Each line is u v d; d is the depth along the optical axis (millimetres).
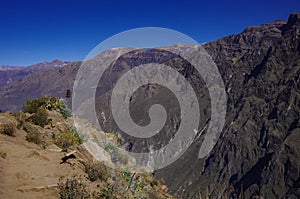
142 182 8828
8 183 6473
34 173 7395
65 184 6594
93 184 7324
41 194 6211
